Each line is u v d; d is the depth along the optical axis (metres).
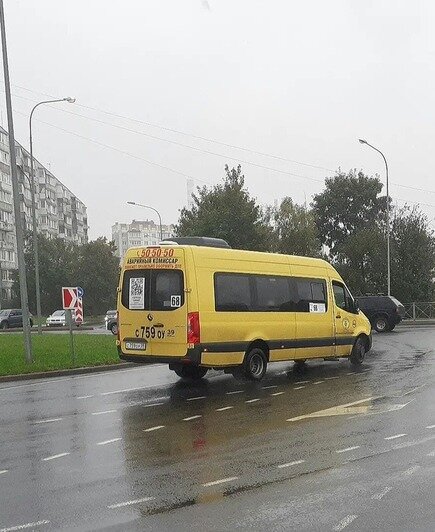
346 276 47.88
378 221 55.53
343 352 17.61
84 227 124.56
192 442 8.92
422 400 11.91
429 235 47.12
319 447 8.50
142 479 7.17
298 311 16.22
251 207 44.38
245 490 6.70
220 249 14.57
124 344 14.38
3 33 18.73
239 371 15.20
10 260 88.38
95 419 10.80
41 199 100.50
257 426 9.91
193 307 13.59
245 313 14.70
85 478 7.25
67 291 18.86
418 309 43.22
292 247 53.75
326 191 72.56
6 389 14.95
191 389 14.02
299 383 14.58
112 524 5.80
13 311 56.50
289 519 5.85
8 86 18.88
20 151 93.81
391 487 6.74
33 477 7.34
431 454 8.06
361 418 10.35
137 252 14.41
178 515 6.00
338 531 5.55
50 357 19.89
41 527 5.76
